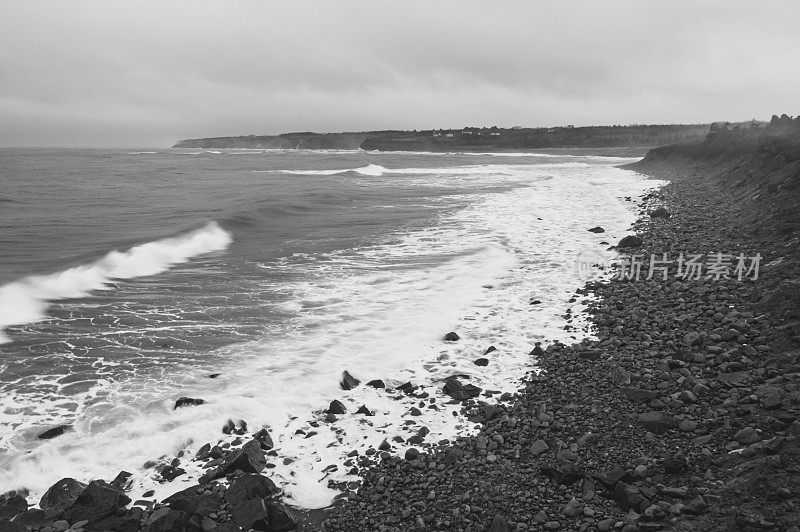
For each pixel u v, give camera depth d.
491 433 6.72
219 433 6.77
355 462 6.31
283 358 8.86
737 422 5.96
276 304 11.44
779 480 4.73
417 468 6.12
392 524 5.25
